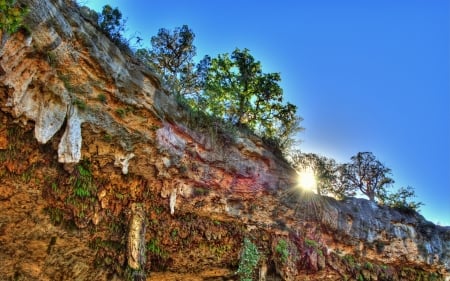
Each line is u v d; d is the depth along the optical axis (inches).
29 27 252.1
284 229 536.1
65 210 371.6
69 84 309.6
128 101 346.9
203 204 460.4
